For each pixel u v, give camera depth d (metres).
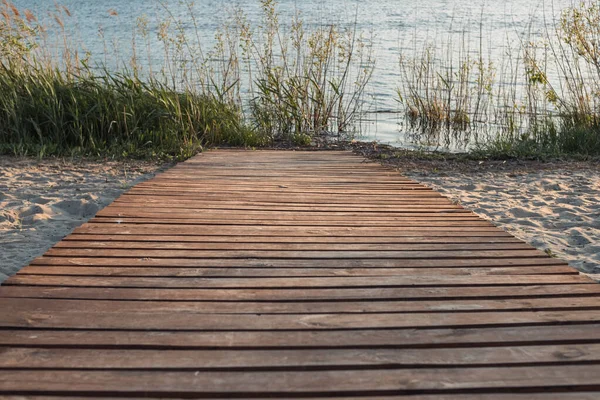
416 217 4.62
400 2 47.12
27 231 4.66
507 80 15.20
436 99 11.70
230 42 11.02
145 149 8.32
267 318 2.69
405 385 2.15
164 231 4.11
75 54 9.68
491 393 2.12
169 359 2.31
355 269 3.37
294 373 2.23
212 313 2.74
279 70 10.86
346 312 2.78
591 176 7.13
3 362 2.26
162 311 2.75
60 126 8.38
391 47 21.75
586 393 2.13
